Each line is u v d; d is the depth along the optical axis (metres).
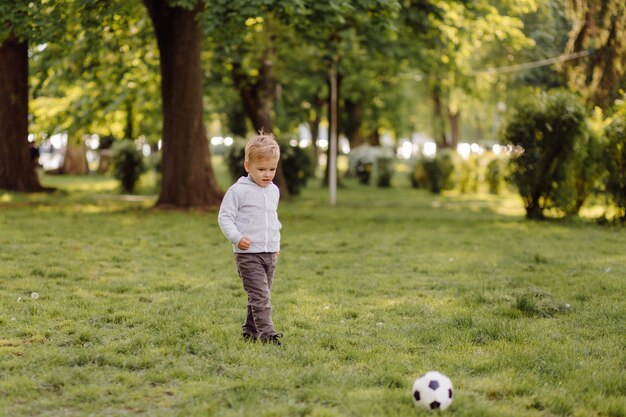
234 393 4.25
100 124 22.39
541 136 14.91
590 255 10.20
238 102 30.27
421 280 8.27
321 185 31.33
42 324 5.86
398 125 41.28
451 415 3.95
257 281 5.39
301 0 12.47
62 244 10.61
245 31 14.62
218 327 5.82
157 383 4.47
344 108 35.84
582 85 16.00
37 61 19.58
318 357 5.05
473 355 5.15
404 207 20.36
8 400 4.11
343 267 9.20
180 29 15.87
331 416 3.84
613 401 4.18
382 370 4.69
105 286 7.57
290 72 24.75
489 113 32.69
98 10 13.42
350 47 18.25
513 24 16.75
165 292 7.40
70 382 4.43
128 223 13.53
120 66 18.70
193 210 16.02
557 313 6.53
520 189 15.45
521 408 4.09
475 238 12.23
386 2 12.98
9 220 13.40
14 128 19.98
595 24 15.68
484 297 7.12
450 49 18.25
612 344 5.50
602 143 14.50
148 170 24.12
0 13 12.98
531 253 10.33
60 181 29.78
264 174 5.39
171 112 16.41
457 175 27.16
